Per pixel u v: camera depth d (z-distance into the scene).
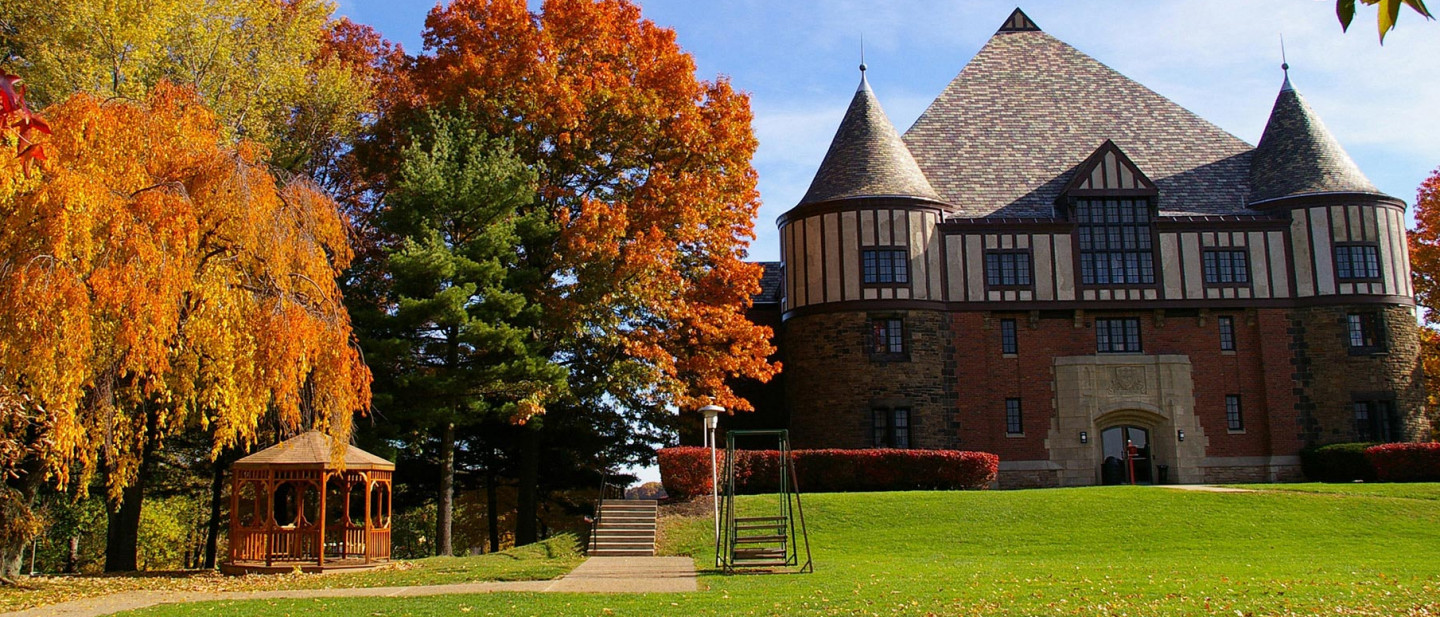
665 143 29.06
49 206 14.05
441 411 23.89
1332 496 25.73
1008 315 32.84
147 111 16.72
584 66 28.86
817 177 34.22
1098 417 32.38
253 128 26.83
